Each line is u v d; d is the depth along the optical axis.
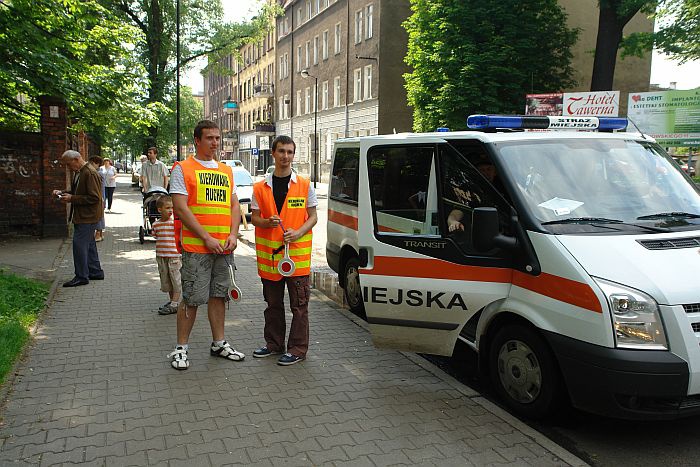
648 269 3.61
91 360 5.11
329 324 6.50
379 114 37.38
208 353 5.41
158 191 12.26
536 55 27.28
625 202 4.30
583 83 35.69
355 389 4.59
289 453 3.52
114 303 7.23
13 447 3.50
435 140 4.78
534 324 3.93
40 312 6.57
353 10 40.47
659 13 22.59
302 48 51.41
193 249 4.92
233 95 78.12
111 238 13.81
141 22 30.59
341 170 7.62
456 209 4.53
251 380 4.74
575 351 3.65
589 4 35.47
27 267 9.40
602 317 3.53
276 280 5.22
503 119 4.91
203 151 4.96
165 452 3.48
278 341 5.39
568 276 3.74
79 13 12.53
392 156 4.95
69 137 17.44
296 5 52.44
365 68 39.12
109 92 13.60
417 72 28.03
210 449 3.54
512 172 4.29
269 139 60.94
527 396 4.13
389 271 4.77
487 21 25.70
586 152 4.58
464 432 3.87
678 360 3.43
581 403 3.69
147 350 5.43
